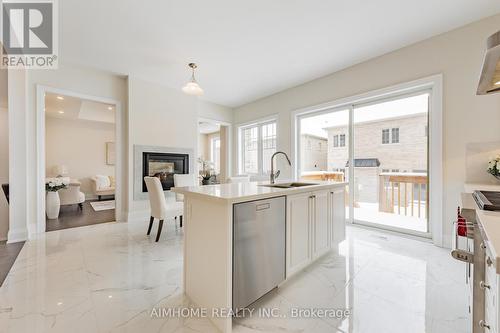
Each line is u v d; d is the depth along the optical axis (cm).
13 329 133
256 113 526
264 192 160
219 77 393
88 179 691
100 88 370
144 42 282
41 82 318
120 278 195
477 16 231
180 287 182
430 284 185
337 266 218
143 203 404
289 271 181
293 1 211
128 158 386
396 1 210
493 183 225
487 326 89
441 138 260
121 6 216
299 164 444
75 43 283
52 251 253
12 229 284
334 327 138
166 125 435
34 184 313
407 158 350
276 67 353
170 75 386
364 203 397
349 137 368
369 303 161
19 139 291
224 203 133
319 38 273
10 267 213
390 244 275
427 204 288
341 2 212
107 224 368
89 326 136
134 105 392
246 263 144
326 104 380
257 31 259
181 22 242
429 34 263
